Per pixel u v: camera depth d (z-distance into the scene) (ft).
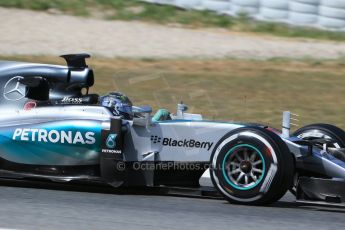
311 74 167.43
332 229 59.57
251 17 208.03
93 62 167.73
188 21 208.33
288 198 78.89
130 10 214.07
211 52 182.19
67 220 60.34
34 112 79.66
